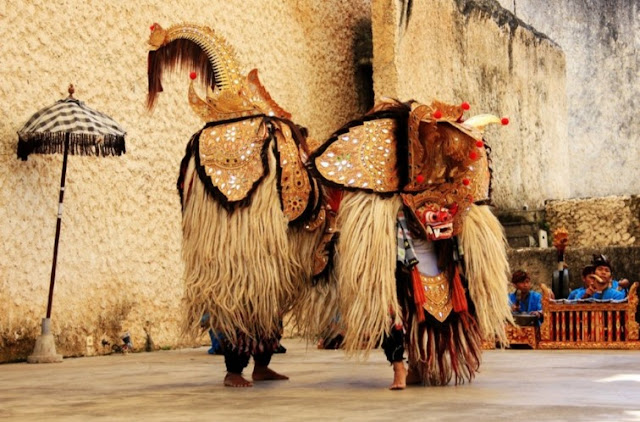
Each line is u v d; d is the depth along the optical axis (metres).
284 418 3.89
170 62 6.07
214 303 5.46
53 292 9.06
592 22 25.73
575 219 16.77
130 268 10.44
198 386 5.66
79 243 9.72
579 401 4.42
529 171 20.23
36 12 9.34
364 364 7.47
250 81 6.07
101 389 5.56
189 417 4.00
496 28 19.16
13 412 4.32
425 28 16.14
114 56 10.39
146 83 10.85
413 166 5.13
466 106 5.07
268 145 5.52
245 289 5.41
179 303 11.20
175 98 11.33
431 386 5.33
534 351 9.03
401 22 15.14
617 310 9.16
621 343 9.09
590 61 25.67
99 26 10.19
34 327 9.03
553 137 21.64
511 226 17.02
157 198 10.95
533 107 20.62
